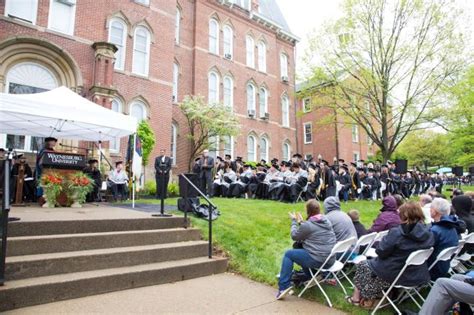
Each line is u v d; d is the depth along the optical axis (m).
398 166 13.34
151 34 16.77
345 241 4.40
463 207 5.43
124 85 15.44
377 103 16.25
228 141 21.55
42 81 12.69
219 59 21.58
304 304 4.43
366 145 30.25
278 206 9.76
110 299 4.32
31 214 6.28
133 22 16.17
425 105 15.61
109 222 5.73
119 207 8.75
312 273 4.65
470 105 14.90
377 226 5.50
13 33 12.10
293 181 11.11
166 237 6.10
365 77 15.88
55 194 8.09
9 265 4.18
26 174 9.53
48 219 5.36
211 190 11.42
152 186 13.91
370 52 15.79
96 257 4.87
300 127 30.59
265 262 5.93
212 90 21.19
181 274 5.33
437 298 3.39
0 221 4.68
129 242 5.61
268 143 23.98
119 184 11.52
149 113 16.06
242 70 22.95
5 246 4.01
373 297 4.19
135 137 9.75
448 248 4.15
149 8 16.84
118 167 11.72
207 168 11.36
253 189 12.60
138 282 4.86
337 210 5.38
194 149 19.03
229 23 22.61
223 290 4.89
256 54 24.22
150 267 5.13
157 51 16.91
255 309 4.20
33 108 7.98
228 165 13.66
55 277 4.38
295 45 27.61
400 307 4.25
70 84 13.14
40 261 4.41
